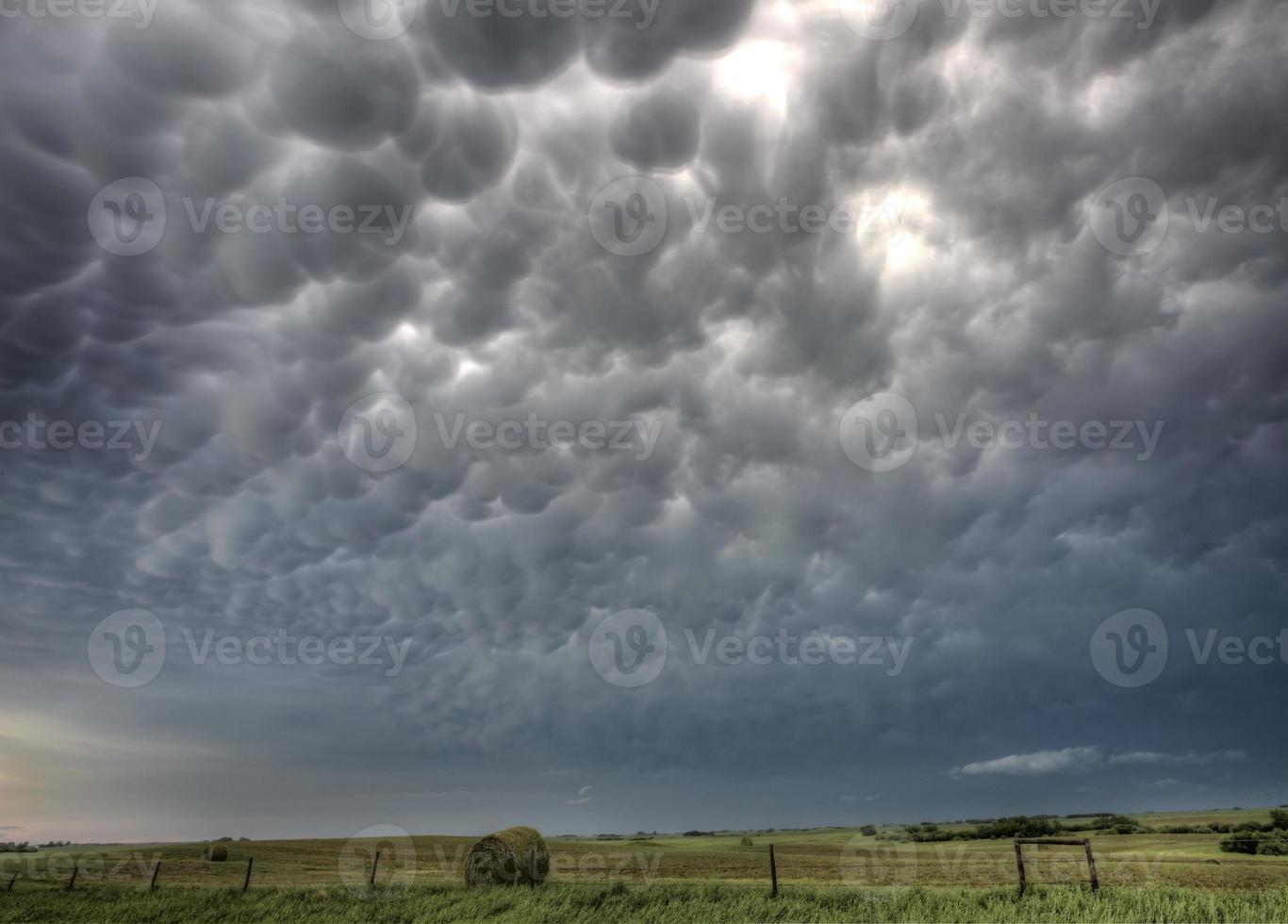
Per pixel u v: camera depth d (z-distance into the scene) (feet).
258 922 68.23
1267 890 57.00
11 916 71.87
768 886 71.77
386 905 72.79
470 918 65.77
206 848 206.69
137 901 77.71
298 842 234.58
